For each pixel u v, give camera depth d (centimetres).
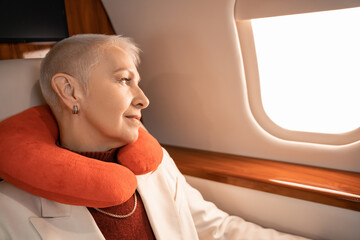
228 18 115
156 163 81
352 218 100
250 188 117
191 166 130
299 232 112
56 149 66
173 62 140
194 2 119
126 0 134
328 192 101
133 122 77
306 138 122
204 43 126
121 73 72
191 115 149
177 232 92
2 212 66
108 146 77
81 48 71
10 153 63
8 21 105
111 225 77
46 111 82
